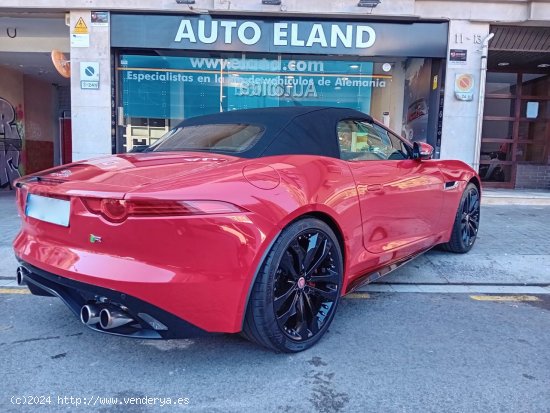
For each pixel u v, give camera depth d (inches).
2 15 358.0
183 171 100.6
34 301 146.0
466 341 119.7
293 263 106.7
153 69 362.3
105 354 110.6
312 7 340.2
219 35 348.2
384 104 372.5
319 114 133.8
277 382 98.3
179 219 88.3
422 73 368.5
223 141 124.2
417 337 121.9
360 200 125.4
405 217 148.3
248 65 366.6
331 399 92.1
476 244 219.9
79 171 108.7
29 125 557.6
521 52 385.7
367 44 352.5
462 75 355.3
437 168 170.2
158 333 93.8
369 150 144.3
